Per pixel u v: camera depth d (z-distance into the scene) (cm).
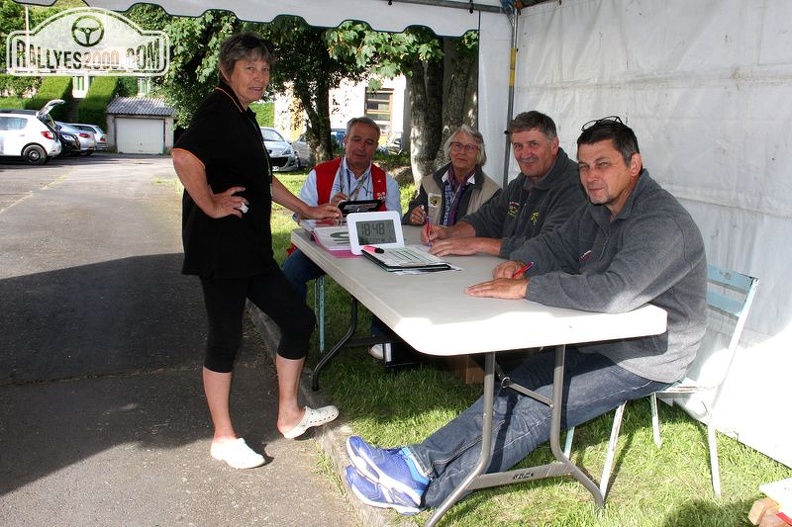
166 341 482
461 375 381
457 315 211
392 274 270
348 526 269
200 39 1228
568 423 255
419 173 1195
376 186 436
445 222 428
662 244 232
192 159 254
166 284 646
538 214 345
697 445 313
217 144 261
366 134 420
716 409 327
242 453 304
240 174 272
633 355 250
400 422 332
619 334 221
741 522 257
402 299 230
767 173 300
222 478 300
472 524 249
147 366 432
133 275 679
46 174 1894
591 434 321
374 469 246
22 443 325
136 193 1485
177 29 1179
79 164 2362
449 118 1020
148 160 2895
